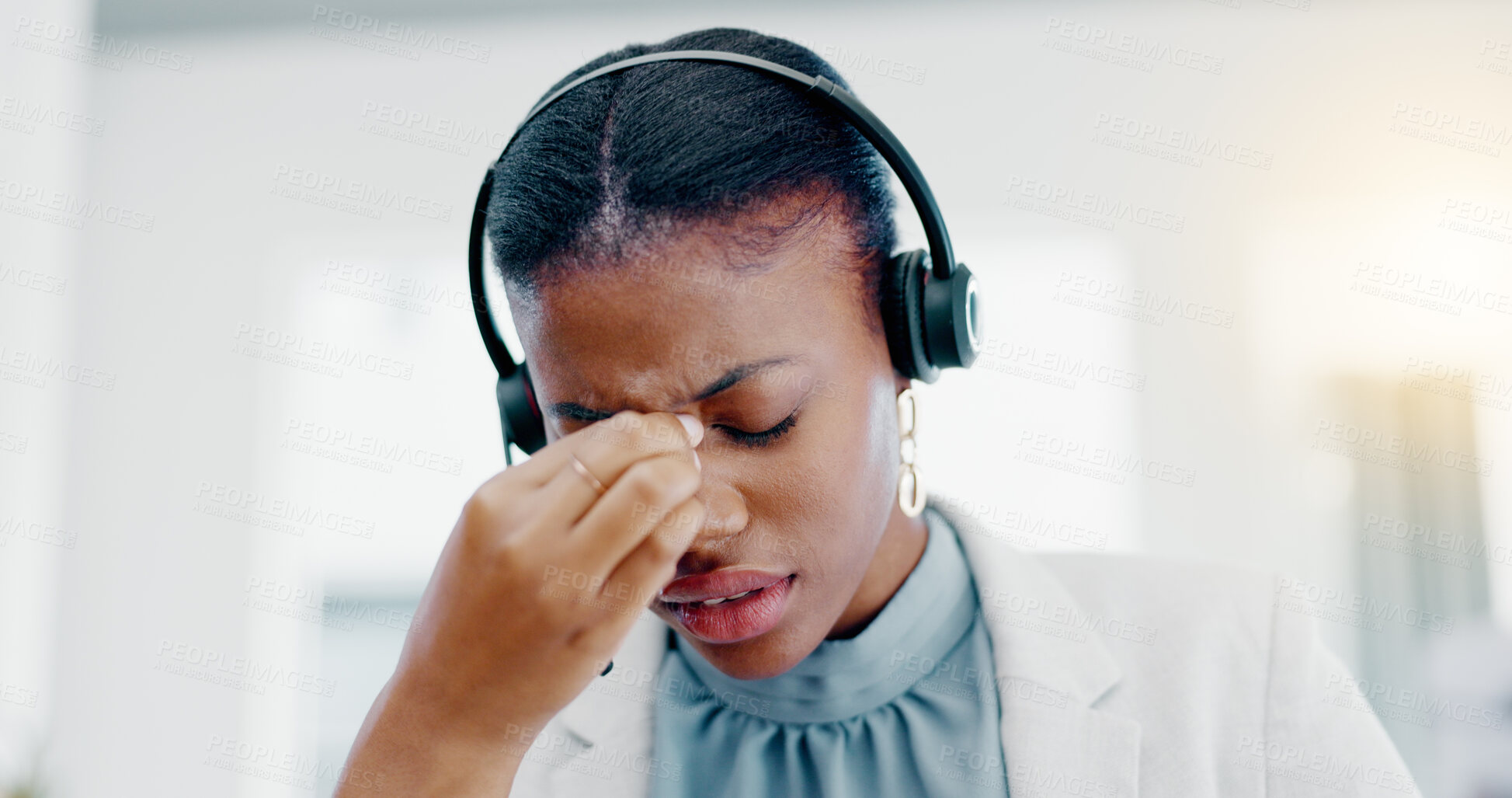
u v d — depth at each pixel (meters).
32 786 2.01
